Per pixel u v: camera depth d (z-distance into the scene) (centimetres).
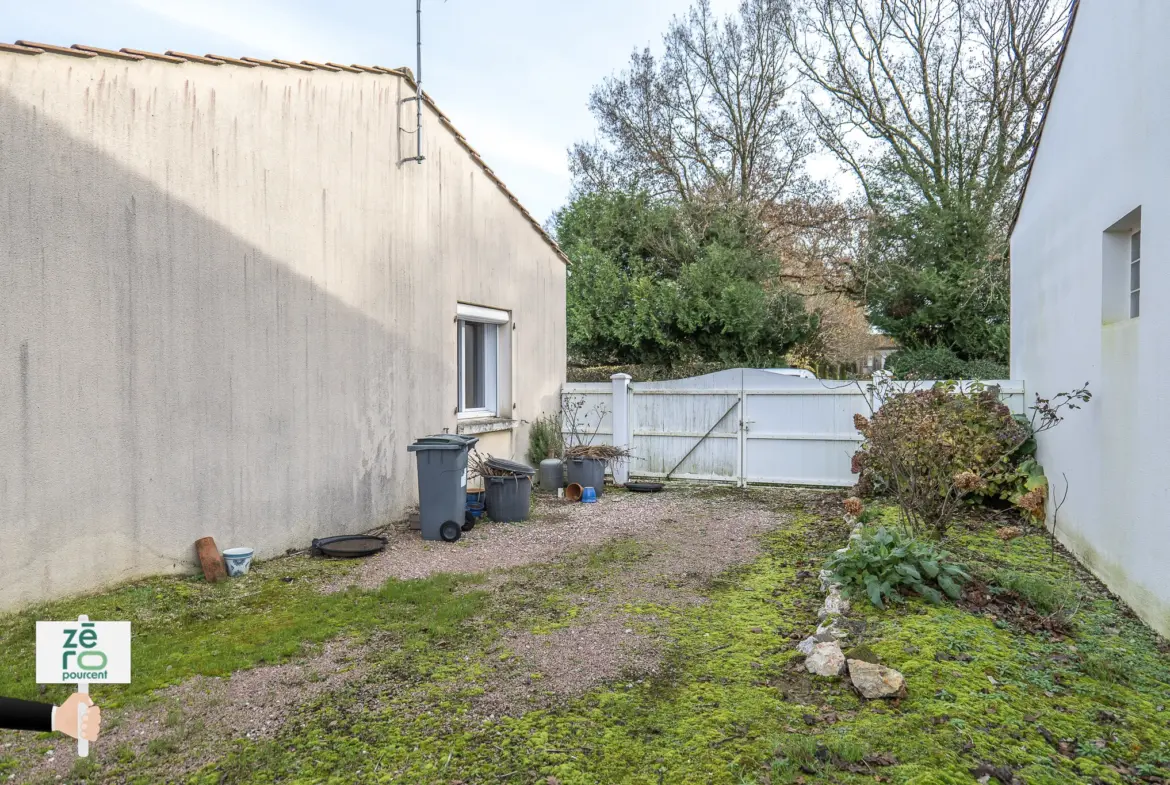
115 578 498
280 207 630
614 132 2234
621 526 782
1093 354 566
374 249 746
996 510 781
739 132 2125
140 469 514
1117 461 499
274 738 317
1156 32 433
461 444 710
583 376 1862
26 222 441
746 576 577
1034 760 287
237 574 564
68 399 466
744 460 1084
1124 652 396
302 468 656
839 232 2102
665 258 1927
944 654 378
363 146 732
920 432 739
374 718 335
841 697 346
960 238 1778
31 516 446
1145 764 286
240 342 593
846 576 487
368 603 507
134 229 507
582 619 472
